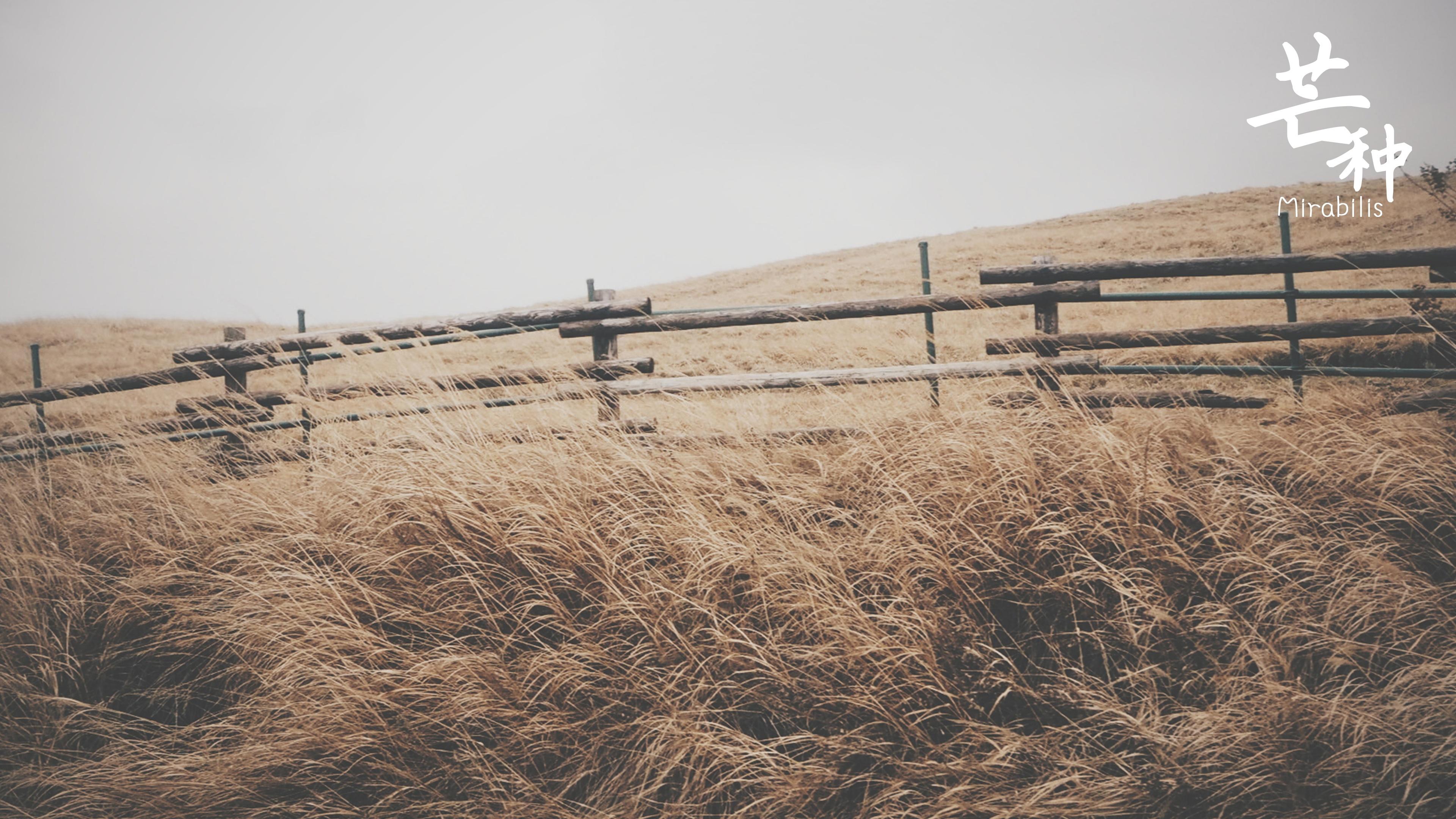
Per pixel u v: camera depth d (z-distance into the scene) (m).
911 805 1.85
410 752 2.11
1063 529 2.34
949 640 2.18
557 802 1.96
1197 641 2.17
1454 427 2.92
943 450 2.86
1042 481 2.59
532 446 3.12
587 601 2.45
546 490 2.78
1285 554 2.36
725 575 2.43
